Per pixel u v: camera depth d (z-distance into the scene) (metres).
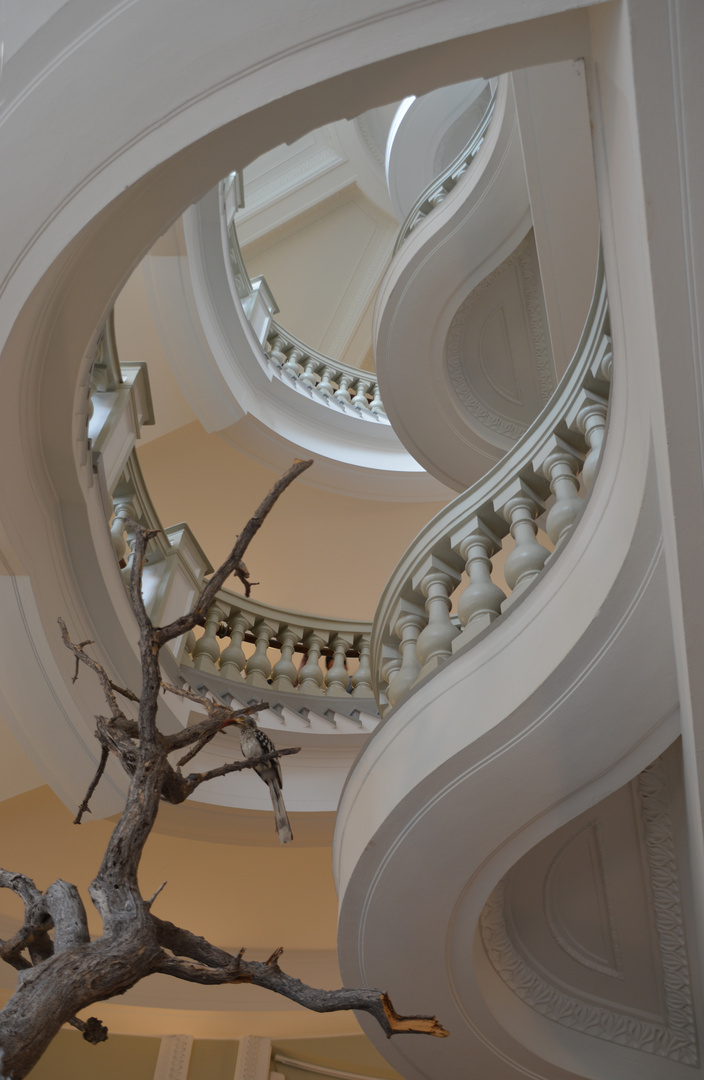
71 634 4.13
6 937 5.27
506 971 3.92
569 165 4.77
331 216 12.18
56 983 1.10
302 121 2.60
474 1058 3.86
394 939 3.55
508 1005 3.84
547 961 3.98
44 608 3.90
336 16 2.40
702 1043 3.98
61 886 1.31
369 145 11.86
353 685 5.97
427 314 6.14
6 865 5.48
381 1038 3.82
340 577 10.03
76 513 4.08
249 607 6.04
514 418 6.72
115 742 1.48
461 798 3.28
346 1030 6.22
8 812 5.22
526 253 5.91
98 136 2.72
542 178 4.84
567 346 5.49
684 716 2.95
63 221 2.84
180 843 5.61
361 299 12.18
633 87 2.02
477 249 5.84
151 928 1.21
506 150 5.47
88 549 4.16
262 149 2.71
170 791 1.46
